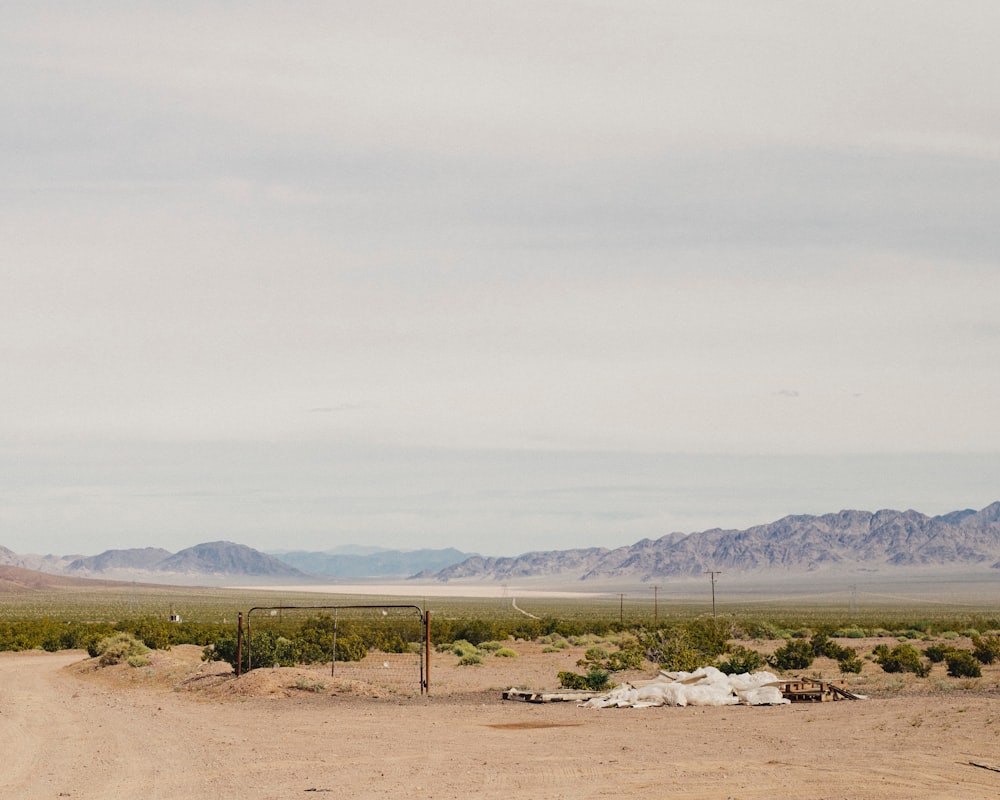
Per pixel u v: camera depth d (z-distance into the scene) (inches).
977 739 913.5
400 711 1284.4
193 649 2657.5
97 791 748.0
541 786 738.8
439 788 737.6
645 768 808.3
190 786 762.8
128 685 1734.7
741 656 1978.3
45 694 1582.2
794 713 1189.7
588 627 3971.5
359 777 790.5
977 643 2081.7
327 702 1400.1
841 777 746.8
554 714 1233.4
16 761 898.7
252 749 952.3
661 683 1406.3
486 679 1828.2
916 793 687.1
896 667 1886.1
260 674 1560.0
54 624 3634.4
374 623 3437.5
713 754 876.6
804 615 6210.6
